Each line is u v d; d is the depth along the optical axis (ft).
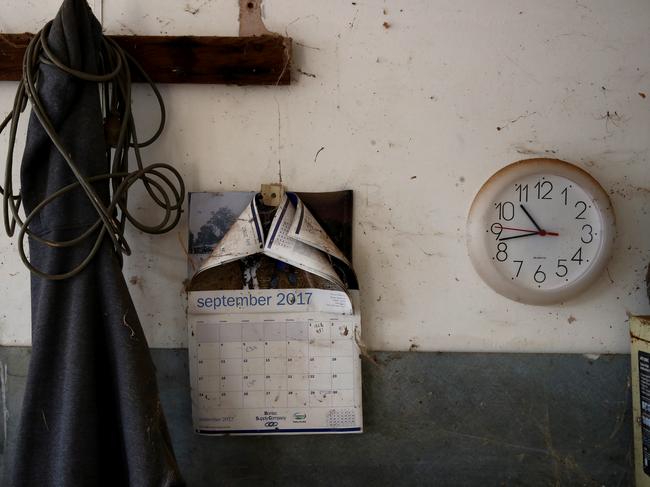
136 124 3.87
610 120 3.92
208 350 3.82
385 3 3.89
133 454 3.19
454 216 3.92
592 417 3.88
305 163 3.90
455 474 3.87
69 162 3.22
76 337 3.22
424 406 3.88
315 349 3.83
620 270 3.92
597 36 3.90
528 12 3.90
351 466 3.87
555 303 3.85
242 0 3.88
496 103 3.90
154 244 3.91
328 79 3.89
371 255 3.91
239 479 3.87
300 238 3.60
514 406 3.88
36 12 3.87
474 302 3.91
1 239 3.92
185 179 3.90
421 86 3.90
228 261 3.63
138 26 3.87
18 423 3.60
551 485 3.88
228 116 3.90
